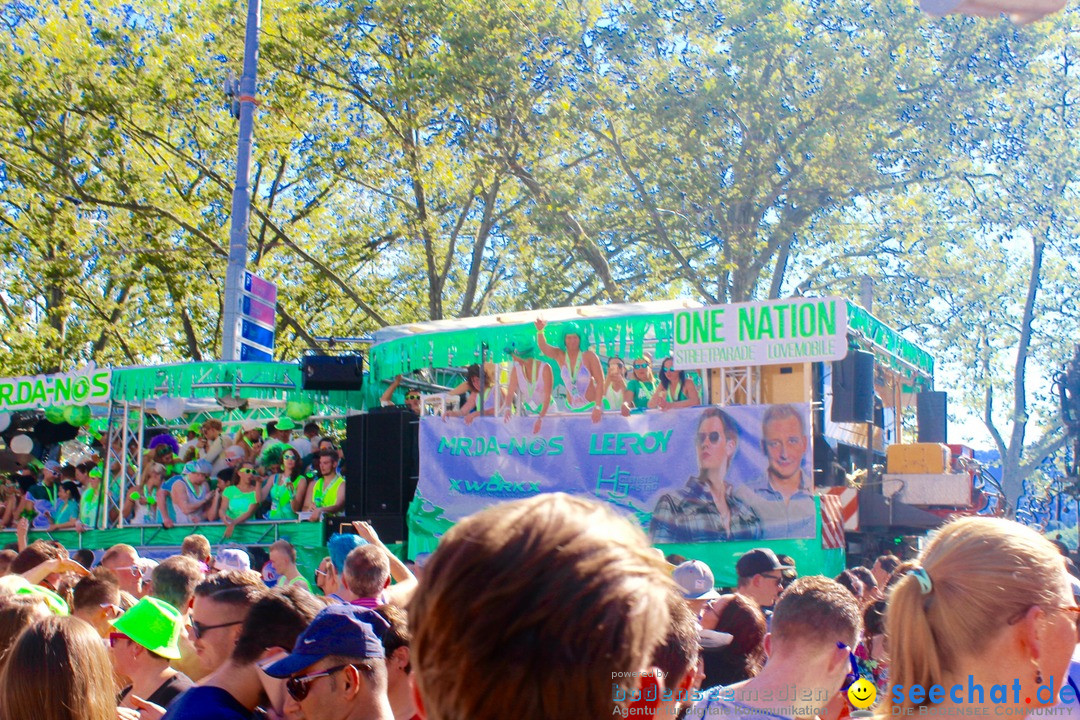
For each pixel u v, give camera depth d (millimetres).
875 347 11414
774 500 9906
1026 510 15992
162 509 14508
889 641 1981
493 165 21109
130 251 21984
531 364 11602
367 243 23891
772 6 20625
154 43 21359
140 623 3895
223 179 22469
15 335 23156
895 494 10617
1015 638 1842
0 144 21734
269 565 10984
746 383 10688
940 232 23641
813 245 24594
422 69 19344
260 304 15133
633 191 23125
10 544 15406
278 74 21438
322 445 13656
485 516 1304
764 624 4316
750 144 21078
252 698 3234
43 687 2840
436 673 1260
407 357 12711
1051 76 21609
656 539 10383
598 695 1207
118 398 14469
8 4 21797
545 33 20172
